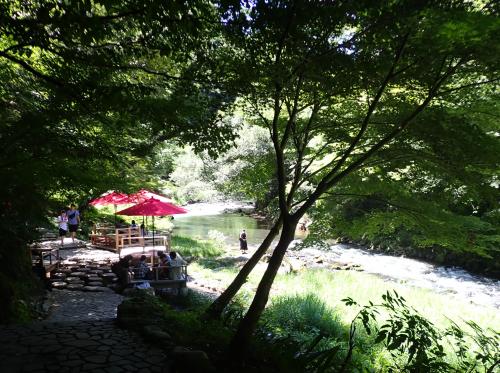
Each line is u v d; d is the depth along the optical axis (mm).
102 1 3723
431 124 5660
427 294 13656
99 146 6598
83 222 21625
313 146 10172
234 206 46969
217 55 4883
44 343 5180
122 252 15500
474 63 5145
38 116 5488
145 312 6223
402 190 7719
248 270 7188
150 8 3754
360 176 8031
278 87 4996
